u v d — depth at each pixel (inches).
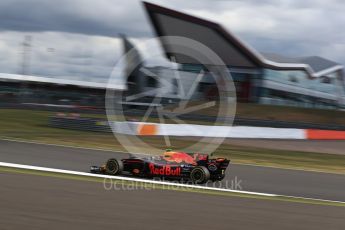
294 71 2305.6
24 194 271.3
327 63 2513.5
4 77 2106.3
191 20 1946.4
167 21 1934.1
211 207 271.4
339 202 345.7
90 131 918.4
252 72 2187.5
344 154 828.6
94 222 213.5
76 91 2177.7
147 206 260.7
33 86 2181.3
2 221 203.8
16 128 891.4
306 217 261.3
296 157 718.5
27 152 538.6
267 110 2101.4
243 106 2130.9
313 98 2356.1
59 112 1577.3
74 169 428.5
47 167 428.5
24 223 203.2
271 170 529.3
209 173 371.9
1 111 1393.9
